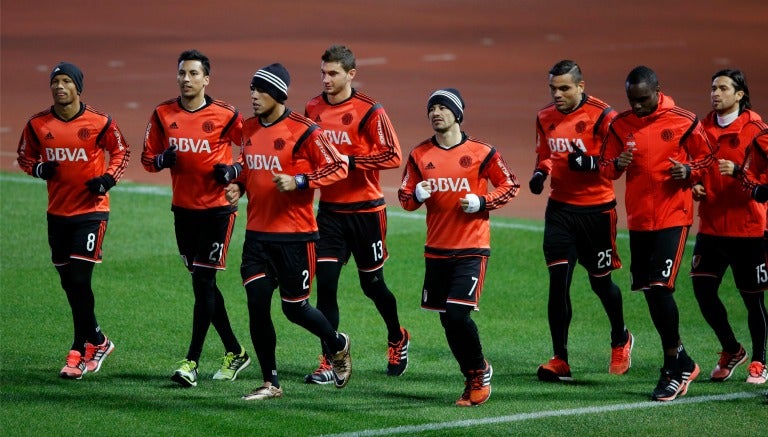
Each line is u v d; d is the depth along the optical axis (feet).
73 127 110.83
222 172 105.29
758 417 99.45
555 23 451.53
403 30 440.45
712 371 113.70
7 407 100.17
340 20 461.37
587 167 109.91
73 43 408.67
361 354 122.52
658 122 106.52
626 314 139.44
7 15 469.57
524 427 96.02
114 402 102.27
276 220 103.14
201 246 111.04
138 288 145.48
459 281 102.53
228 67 362.12
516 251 167.73
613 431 95.20
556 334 112.88
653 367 118.42
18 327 127.54
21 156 113.80
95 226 112.37
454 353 103.14
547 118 116.57
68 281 112.16
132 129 270.05
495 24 451.12
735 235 111.34
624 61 367.45
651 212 107.24
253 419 97.66
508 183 103.24
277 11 483.92
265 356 104.42
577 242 116.37
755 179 107.45
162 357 118.83
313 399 104.83
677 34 417.69
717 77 111.24
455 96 102.63
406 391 108.47
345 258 116.78
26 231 172.45
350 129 115.55
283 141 102.12
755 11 464.65
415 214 192.13
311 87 327.88
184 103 111.65
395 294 146.72
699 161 106.01
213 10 486.38
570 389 109.50
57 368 113.39
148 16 470.39
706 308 112.88
